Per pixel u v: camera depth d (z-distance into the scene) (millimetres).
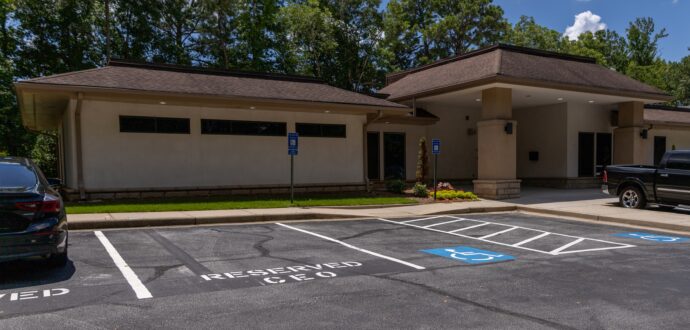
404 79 25172
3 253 5910
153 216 11539
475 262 7555
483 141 18516
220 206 13461
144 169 15055
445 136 23422
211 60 37125
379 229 11133
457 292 5773
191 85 15367
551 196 18766
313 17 35031
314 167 18094
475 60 20594
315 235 10125
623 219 12586
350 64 39812
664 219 12367
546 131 23438
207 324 4562
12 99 28828
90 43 31078
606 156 23781
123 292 5656
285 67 36781
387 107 17922
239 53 35938
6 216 6016
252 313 4910
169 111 15469
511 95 18953
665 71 51500
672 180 13742
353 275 6609
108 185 14523
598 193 20031
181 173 15641
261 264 7246
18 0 28344
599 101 22422
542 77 17969
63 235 6574
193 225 11352
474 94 20031
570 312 5012
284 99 15938
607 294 5727
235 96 15156
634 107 22453
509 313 4965
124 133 14750
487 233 10703
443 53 43562
